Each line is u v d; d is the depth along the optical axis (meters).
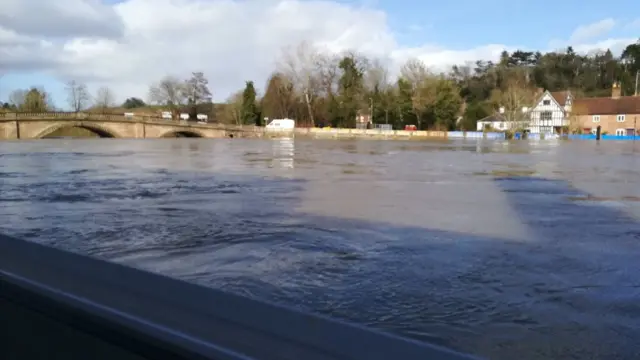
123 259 4.75
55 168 15.34
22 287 2.25
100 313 1.95
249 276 4.22
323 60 90.31
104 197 8.86
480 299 3.69
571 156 24.41
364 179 12.25
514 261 4.69
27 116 59.84
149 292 2.13
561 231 6.04
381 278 4.17
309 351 1.59
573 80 124.81
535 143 53.41
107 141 51.19
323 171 14.57
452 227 6.29
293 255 4.90
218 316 1.88
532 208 7.78
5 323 2.33
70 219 6.76
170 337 1.74
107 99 106.81
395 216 7.04
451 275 4.26
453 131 86.12
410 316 3.38
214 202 8.33
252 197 8.95
